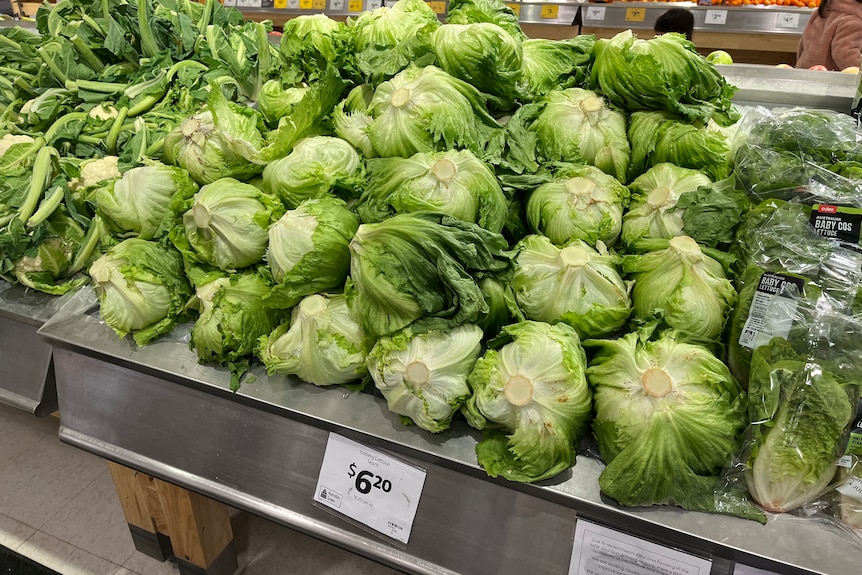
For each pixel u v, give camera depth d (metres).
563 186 1.68
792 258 1.38
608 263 1.56
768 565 1.17
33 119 2.55
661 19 5.54
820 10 4.84
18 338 2.14
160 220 1.94
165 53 2.83
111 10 2.95
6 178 2.30
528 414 1.29
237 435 1.69
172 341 1.85
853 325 1.24
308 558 2.67
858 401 1.19
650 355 1.31
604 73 1.86
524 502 1.38
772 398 1.22
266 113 2.17
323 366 1.56
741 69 2.54
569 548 1.34
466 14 2.05
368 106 1.88
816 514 1.25
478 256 1.44
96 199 1.97
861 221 1.37
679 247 1.49
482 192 1.56
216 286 1.69
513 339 1.37
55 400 2.15
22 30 3.15
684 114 1.79
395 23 2.08
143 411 1.82
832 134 1.63
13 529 2.78
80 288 2.14
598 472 1.36
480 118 1.80
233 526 2.79
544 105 1.87
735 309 1.44
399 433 1.49
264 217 1.68
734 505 1.24
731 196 1.60
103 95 2.72
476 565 1.43
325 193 1.69
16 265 2.20
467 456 1.41
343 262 1.58
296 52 2.23
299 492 1.62
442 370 1.36
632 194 1.75
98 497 2.95
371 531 1.54
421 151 1.68
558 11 6.38
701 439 1.22
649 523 1.24
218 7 3.16
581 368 1.35
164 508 2.26
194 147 1.91
